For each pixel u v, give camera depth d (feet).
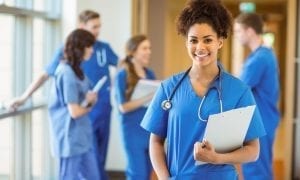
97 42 13.83
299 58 16.12
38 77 12.84
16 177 12.94
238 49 34.60
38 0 14.03
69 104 10.47
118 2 16.46
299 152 16.30
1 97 12.23
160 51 17.78
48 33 14.94
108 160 16.94
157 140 6.33
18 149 12.94
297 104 16.28
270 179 12.15
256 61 11.76
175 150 6.01
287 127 16.26
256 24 11.91
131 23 16.29
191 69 6.08
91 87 11.79
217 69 6.00
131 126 12.17
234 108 5.84
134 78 12.16
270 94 11.98
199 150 5.60
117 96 12.31
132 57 12.30
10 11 11.53
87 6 16.06
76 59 10.65
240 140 5.87
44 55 14.67
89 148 10.85
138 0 16.34
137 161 12.23
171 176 6.07
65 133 10.65
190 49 5.80
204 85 5.95
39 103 14.05
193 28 5.72
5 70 12.32
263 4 35.19
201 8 5.73
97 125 13.75
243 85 5.99
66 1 15.15
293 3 15.87
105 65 13.91
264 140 11.97
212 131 5.64
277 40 38.04
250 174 12.06
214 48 5.76
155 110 6.21
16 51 12.75
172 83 6.13
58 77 10.68
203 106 5.85
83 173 10.78
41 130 14.58
